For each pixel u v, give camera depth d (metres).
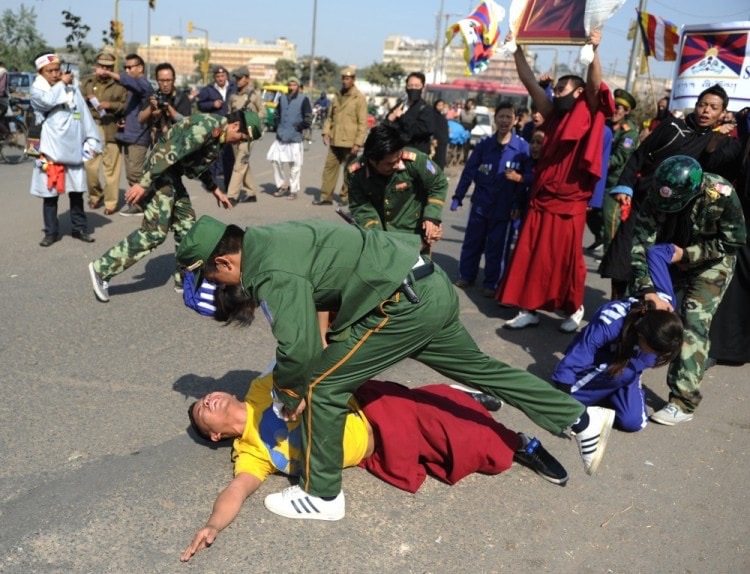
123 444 3.51
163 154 5.14
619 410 3.92
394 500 3.18
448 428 3.25
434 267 2.90
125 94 8.47
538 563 2.82
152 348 4.74
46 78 6.70
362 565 2.75
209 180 5.62
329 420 2.87
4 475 3.18
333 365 2.81
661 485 3.44
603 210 6.65
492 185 6.29
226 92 10.61
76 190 7.00
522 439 3.46
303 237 2.65
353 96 9.88
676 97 6.40
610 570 2.81
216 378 4.32
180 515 2.99
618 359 3.69
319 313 3.18
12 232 7.68
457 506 3.16
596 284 7.12
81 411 3.81
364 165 4.42
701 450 3.83
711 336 4.98
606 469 3.55
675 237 4.16
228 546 2.81
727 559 2.92
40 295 5.66
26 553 2.70
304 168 15.39
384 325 2.76
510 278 5.42
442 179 4.49
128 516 2.96
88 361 4.46
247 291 2.63
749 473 3.61
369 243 2.76
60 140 6.76
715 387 4.72
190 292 2.83
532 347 5.21
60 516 2.92
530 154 6.05
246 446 3.16
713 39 6.08
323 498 2.98
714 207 3.92
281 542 2.86
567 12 4.71
